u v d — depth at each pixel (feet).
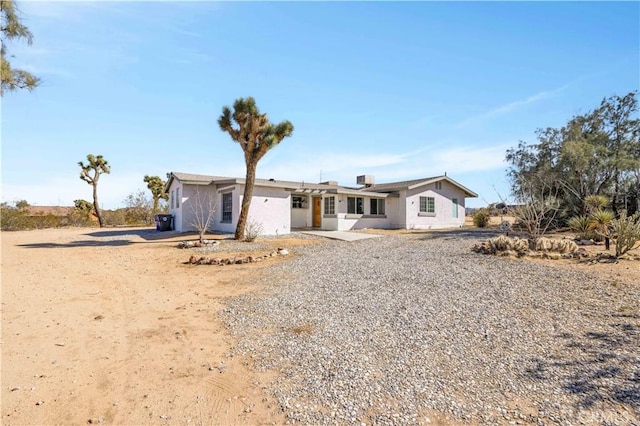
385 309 17.65
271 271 27.91
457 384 10.37
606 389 9.81
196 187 62.03
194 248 40.01
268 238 49.32
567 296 18.33
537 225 32.65
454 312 16.80
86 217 94.63
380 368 11.47
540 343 13.02
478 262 27.68
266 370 11.64
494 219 81.41
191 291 22.33
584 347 12.53
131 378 11.21
